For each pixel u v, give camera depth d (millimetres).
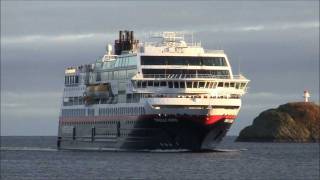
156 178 169250
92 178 170375
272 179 171750
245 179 170500
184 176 173000
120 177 171500
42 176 175875
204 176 173625
